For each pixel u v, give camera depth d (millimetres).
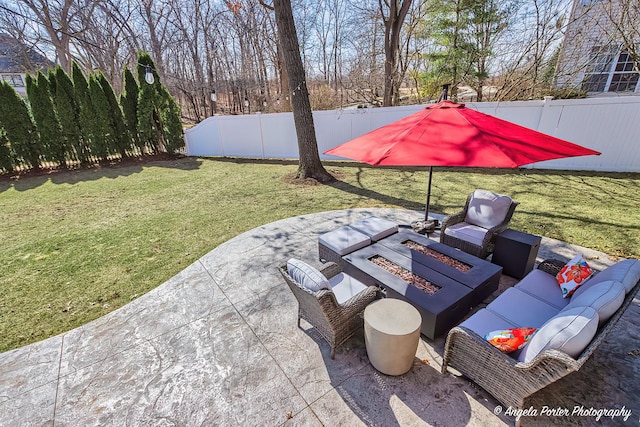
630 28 9070
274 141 12383
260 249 5000
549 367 1798
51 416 2406
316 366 2754
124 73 12312
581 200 6348
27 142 11047
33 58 25812
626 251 4383
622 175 7777
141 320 3461
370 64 19359
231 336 3164
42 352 3059
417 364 2713
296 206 7027
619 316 1973
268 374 2695
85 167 11906
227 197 7891
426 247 3984
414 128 3135
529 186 7434
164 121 12930
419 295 2975
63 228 6254
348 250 3920
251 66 24016
